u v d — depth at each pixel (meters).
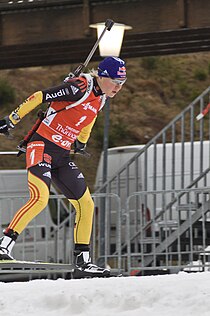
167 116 70.69
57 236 28.19
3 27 34.53
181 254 28.11
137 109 70.94
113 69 17.39
